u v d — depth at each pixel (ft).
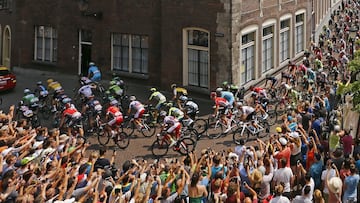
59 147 48.16
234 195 40.09
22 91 101.24
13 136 49.57
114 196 38.42
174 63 95.40
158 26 98.02
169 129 64.95
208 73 91.71
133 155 66.08
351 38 135.74
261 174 43.96
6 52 125.18
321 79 93.40
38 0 114.73
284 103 84.64
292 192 48.24
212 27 88.79
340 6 190.60
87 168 42.65
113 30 104.27
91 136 72.59
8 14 121.70
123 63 104.83
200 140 71.67
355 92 59.77
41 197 34.55
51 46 115.65
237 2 87.61
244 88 91.04
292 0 113.09
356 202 46.29
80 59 111.65
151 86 100.89
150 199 39.37
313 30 136.77
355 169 44.96
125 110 81.82
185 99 76.69
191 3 90.58
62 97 79.30
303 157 53.88
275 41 105.29
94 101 76.02
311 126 61.05
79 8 108.17
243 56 93.25
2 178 37.11
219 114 74.59
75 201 36.83
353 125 66.18
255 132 71.51
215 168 45.16
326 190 45.91
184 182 40.70
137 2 99.71
